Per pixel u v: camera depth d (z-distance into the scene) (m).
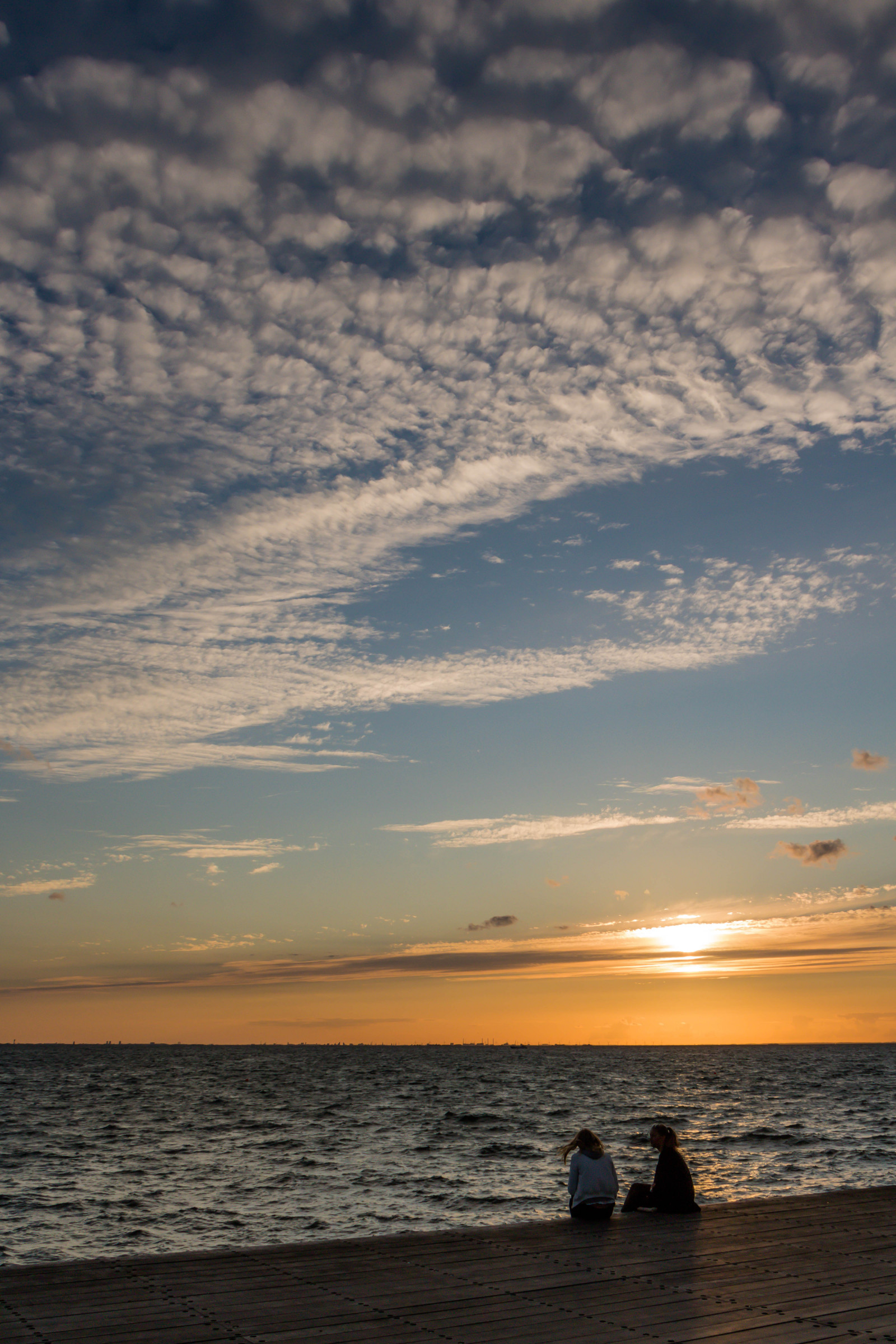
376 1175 30.80
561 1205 24.52
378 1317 7.80
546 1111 58.41
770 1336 7.36
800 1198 14.09
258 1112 60.41
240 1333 7.29
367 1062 184.62
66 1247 20.39
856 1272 9.52
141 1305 8.06
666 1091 81.06
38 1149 39.72
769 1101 65.50
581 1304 8.27
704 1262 9.94
